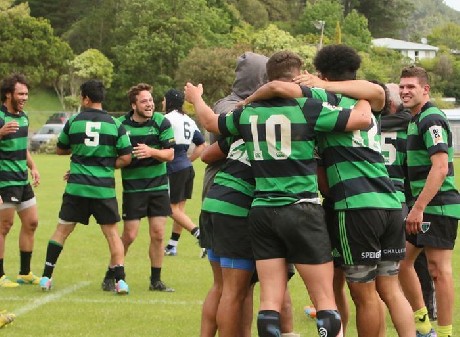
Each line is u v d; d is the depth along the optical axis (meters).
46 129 133.12
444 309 18.34
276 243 14.73
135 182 25.09
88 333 19.62
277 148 14.52
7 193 25.25
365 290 15.31
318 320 14.46
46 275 25.03
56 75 195.75
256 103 14.91
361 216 15.02
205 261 30.97
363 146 15.19
